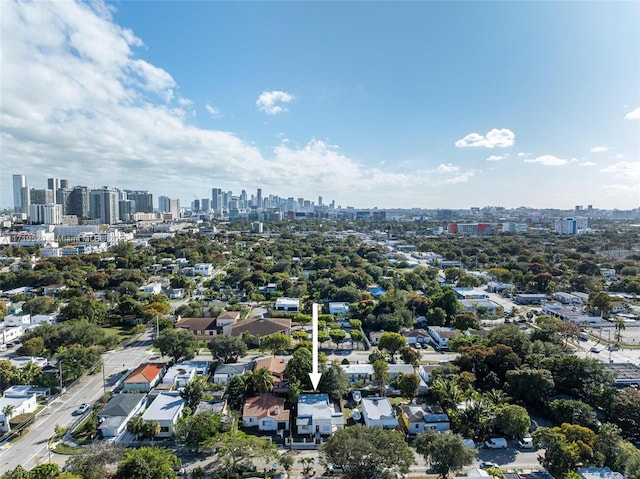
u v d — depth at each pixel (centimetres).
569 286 17138
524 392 7156
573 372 7331
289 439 6344
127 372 8819
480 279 18850
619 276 19650
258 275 17212
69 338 9469
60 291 15150
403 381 7419
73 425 6738
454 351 9944
